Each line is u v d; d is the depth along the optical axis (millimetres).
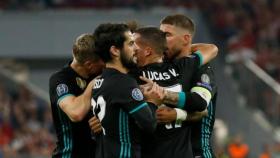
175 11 36750
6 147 28375
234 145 27906
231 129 32281
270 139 31781
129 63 10164
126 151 9953
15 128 29969
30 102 31812
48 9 38031
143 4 39250
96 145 10531
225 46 36562
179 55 10930
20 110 30906
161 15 36531
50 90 11250
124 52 10109
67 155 11234
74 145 11234
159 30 10508
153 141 10328
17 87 33969
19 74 35000
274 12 41875
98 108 10117
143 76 10391
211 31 37688
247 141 31953
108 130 10023
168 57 10922
